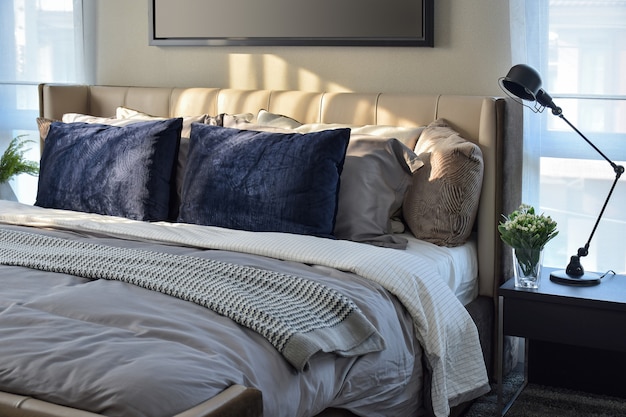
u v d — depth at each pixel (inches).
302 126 138.5
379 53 146.4
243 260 102.2
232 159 123.5
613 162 129.6
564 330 112.8
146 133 134.0
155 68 167.2
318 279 97.3
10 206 136.1
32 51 177.9
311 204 117.4
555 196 136.7
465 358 108.5
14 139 176.1
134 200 131.3
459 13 139.3
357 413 90.8
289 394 77.5
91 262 98.7
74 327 78.1
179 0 161.3
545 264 138.6
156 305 85.4
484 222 129.2
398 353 95.1
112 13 169.6
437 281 107.1
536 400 125.5
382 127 134.5
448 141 125.4
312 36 150.3
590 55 131.3
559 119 134.6
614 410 121.9
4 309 83.0
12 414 64.1
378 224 120.7
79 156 137.3
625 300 109.5
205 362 71.9
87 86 168.4
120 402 65.0
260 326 80.8
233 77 160.1
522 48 132.3
